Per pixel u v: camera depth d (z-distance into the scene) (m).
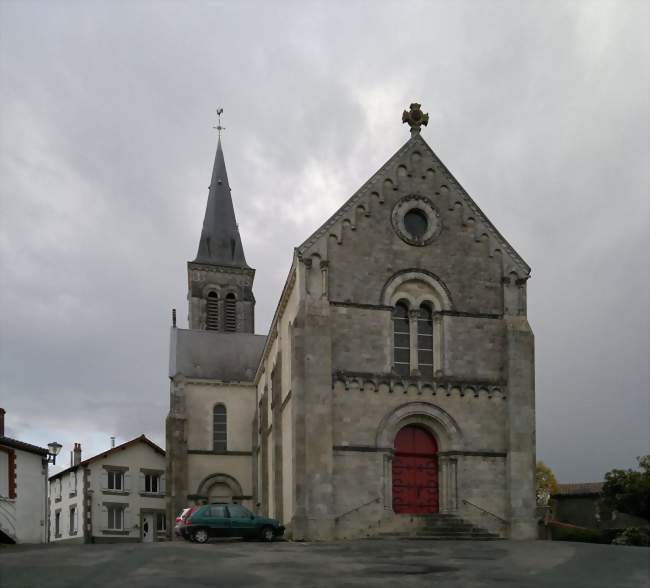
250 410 63.50
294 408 37.12
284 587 20.22
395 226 40.59
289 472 40.19
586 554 27.44
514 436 39.19
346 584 20.86
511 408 39.50
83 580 20.53
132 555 26.22
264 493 52.62
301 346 37.62
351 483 37.12
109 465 71.56
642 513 60.47
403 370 39.78
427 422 39.25
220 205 93.31
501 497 38.97
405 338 40.22
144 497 73.25
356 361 38.59
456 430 39.03
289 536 38.09
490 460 39.22
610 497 61.50
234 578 21.42
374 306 39.38
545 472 80.62
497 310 41.19
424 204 41.38
